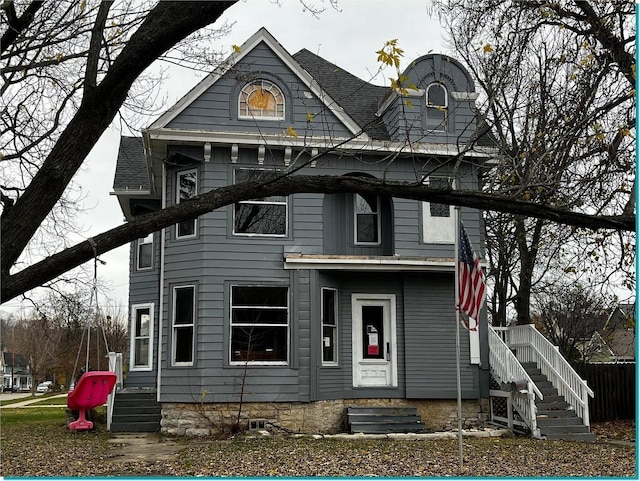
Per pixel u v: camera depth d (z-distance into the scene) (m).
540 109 16.97
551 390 18.34
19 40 10.71
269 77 18.25
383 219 19.50
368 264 18.12
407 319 18.88
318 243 18.31
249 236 17.92
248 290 17.75
